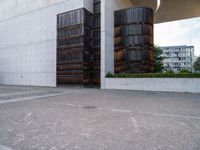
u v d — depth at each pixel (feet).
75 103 34.04
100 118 21.75
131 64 78.43
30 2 100.83
